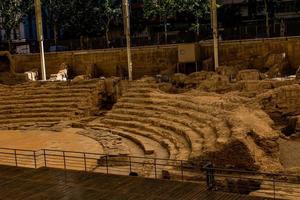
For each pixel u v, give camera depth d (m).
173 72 56.03
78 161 30.44
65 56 63.44
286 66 49.66
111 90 47.62
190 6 70.75
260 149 25.45
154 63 58.41
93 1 77.12
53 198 19.42
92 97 47.38
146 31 84.44
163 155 30.73
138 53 58.97
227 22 78.62
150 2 71.38
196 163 23.67
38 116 46.25
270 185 21.00
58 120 45.25
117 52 60.41
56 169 23.70
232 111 32.12
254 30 63.47
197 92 41.12
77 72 63.16
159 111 39.22
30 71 63.28
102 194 19.45
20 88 50.31
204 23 79.44
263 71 50.72
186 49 54.53
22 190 20.69
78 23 78.00
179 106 38.38
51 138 38.81
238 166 23.19
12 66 62.59
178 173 23.23
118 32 84.12
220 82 41.97
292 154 27.81
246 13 79.12
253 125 27.58
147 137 36.06
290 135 32.31
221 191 19.72
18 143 37.50
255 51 52.47
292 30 59.94
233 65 53.28
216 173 23.33
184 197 18.34
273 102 34.81
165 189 19.44
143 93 43.66
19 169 24.05
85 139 37.75
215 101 36.09
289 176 21.02
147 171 27.12
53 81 51.00
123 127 39.97
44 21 87.31
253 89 38.94
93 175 22.23
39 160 31.03
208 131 29.69
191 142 28.98
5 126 44.34
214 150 23.55
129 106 42.66
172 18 79.88
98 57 61.44
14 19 73.69
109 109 47.72
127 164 29.67
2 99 48.91
